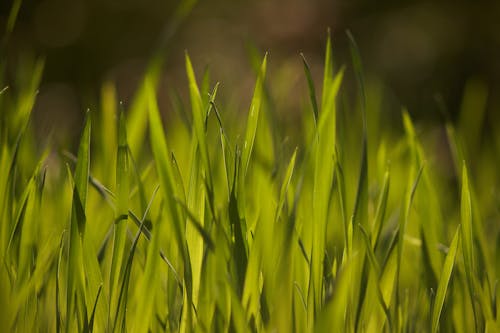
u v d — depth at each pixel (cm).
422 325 55
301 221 53
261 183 50
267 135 57
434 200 55
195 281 51
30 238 52
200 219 51
